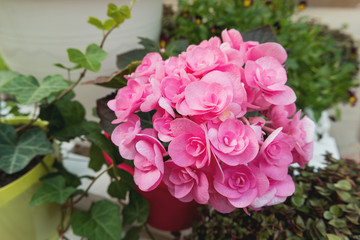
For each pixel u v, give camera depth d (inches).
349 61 36.5
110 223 13.2
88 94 17.4
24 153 12.9
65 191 12.9
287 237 10.9
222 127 8.0
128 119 9.3
